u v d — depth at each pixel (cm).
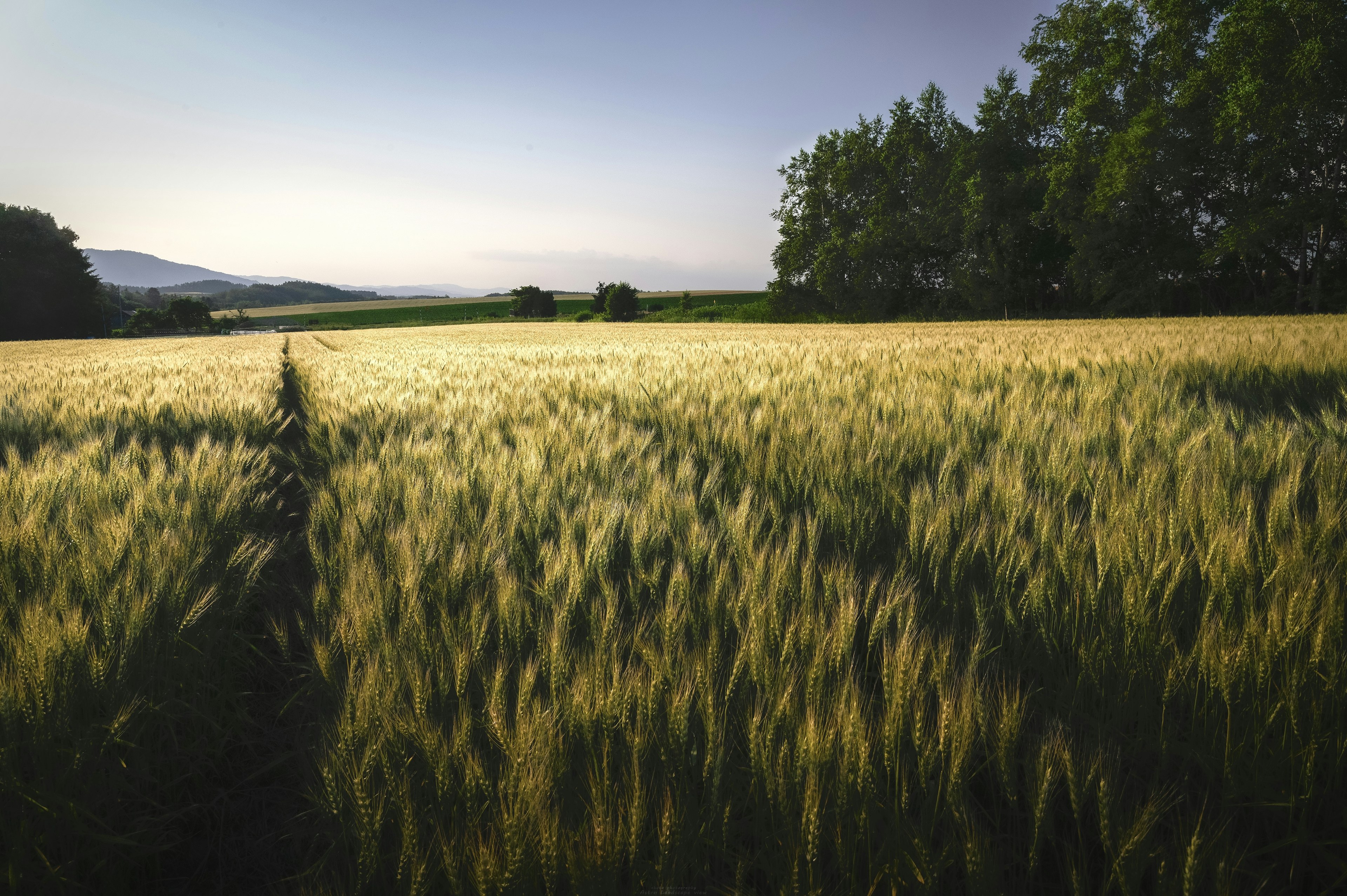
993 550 253
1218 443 339
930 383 659
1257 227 2606
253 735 206
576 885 120
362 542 282
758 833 143
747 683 182
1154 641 181
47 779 160
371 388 834
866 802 134
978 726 159
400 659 185
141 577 226
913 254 4453
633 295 7550
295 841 167
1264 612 179
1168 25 2797
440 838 132
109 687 178
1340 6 2278
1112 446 388
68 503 310
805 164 4834
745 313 6166
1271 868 135
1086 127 3161
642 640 193
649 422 567
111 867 157
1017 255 3856
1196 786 162
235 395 731
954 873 138
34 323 6788
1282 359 657
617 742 159
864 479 341
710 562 244
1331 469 287
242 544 289
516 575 241
